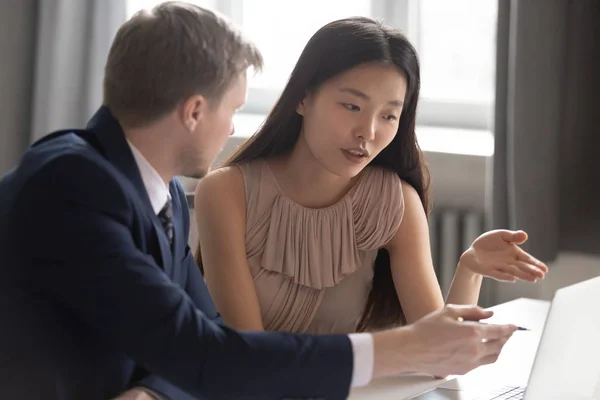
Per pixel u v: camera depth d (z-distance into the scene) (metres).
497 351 1.27
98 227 1.12
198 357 1.12
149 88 1.20
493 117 2.56
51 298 1.16
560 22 2.47
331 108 1.59
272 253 1.71
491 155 2.57
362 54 1.56
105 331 1.13
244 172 1.74
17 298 1.15
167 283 1.14
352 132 1.58
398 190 1.78
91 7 3.03
